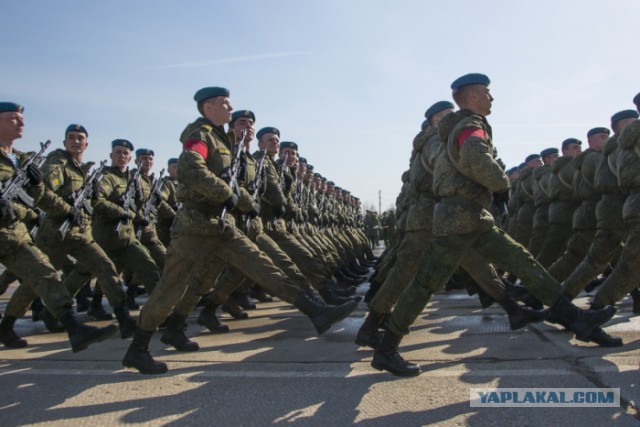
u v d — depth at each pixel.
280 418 3.10
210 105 4.42
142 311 4.08
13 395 3.64
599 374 3.56
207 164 4.28
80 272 6.17
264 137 6.93
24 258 4.29
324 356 4.45
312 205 9.78
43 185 4.87
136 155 8.84
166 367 4.10
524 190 9.74
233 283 5.71
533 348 4.38
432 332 5.33
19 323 6.82
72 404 3.44
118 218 6.23
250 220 5.17
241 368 4.17
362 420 3.02
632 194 4.59
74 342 4.15
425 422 2.96
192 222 4.09
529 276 3.67
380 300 4.41
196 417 3.17
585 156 6.07
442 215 3.60
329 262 9.16
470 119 3.57
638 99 5.64
